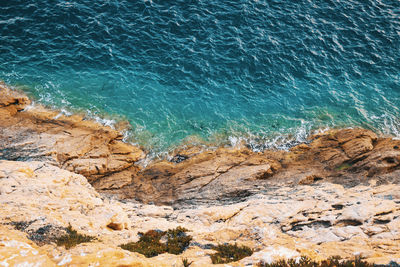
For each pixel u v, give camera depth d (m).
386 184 24.66
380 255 14.37
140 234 18.97
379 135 33.19
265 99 36.31
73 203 20.48
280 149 31.84
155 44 39.75
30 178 21.86
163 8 43.59
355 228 18.20
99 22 41.16
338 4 46.78
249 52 39.75
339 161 29.03
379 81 38.62
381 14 45.84
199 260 14.25
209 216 22.28
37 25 40.03
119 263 11.66
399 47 41.94
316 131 33.62
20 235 15.16
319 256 13.84
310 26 43.38
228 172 28.83
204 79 37.34
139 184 28.48
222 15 43.59
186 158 30.88
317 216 20.36
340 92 37.31
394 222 18.33
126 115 33.78
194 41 40.41
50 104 33.31
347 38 42.47
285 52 40.22
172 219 22.81
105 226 19.55
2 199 18.50
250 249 15.50
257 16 43.91
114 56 38.41
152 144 31.83
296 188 25.83
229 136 33.03
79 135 30.25
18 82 34.75
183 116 34.41
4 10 40.81
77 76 36.34
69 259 11.77
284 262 12.80
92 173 28.23
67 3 42.62
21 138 28.47
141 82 36.59
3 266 10.62
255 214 21.45
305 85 37.72
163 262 13.57
